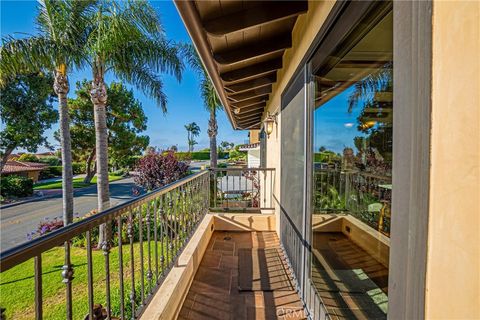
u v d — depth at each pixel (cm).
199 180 392
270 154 538
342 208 173
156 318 170
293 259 285
